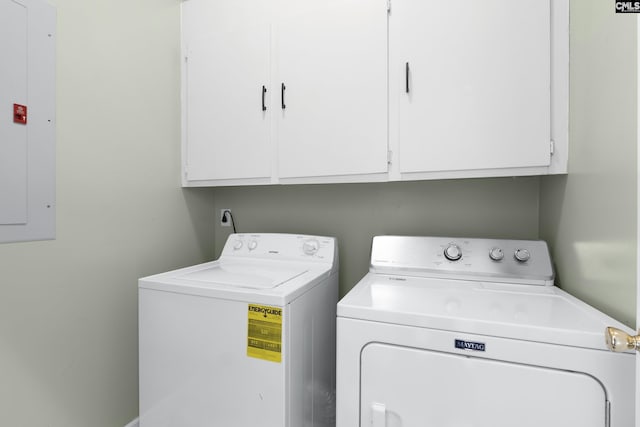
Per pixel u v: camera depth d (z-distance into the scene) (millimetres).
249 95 1522
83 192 1230
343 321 874
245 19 1576
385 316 834
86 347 1246
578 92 982
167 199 1628
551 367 704
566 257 1083
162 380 1137
